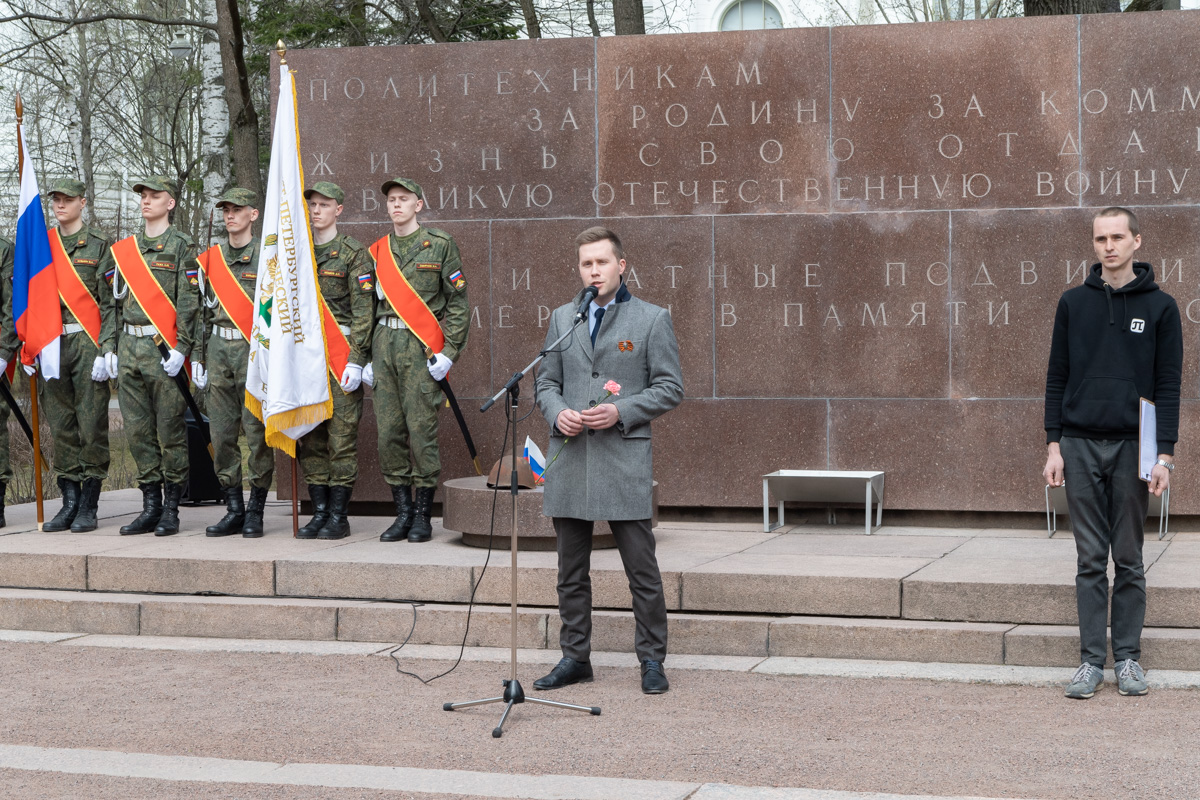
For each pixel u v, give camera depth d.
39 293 8.22
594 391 5.55
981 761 4.48
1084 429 5.43
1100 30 8.41
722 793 4.12
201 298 8.20
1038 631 5.91
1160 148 8.35
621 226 9.02
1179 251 8.33
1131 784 4.20
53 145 24.05
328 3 18.19
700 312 8.92
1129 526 5.43
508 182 9.16
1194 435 8.23
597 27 19.47
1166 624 5.93
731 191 8.88
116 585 7.20
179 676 5.98
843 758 4.54
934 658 5.98
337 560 6.96
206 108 17.00
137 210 26.88
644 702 5.38
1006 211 8.54
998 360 8.54
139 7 23.53
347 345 8.09
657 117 8.97
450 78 9.23
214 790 4.26
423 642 6.59
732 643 6.22
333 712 5.29
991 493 8.54
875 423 8.71
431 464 7.84
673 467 8.97
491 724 5.07
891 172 8.68
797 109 8.79
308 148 9.41
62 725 5.14
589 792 4.17
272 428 7.67
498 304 9.18
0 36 22.98
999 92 8.54
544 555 7.13
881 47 8.68
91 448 8.41
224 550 7.43
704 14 27.25
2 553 7.36
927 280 8.63
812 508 8.83
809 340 8.79
